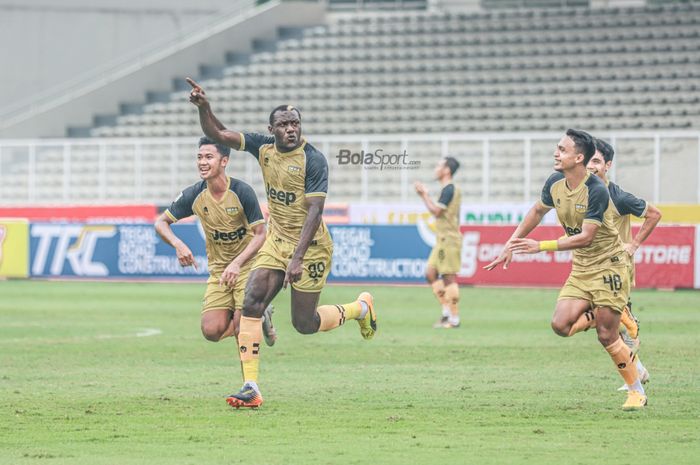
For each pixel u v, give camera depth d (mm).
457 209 46781
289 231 25812
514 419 23875
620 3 108250
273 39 110500
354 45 106750
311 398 26969
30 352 37250
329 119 100000
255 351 25375
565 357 36094
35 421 23484
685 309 55375
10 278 78562
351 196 84938
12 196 91688
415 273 71125
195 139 88438
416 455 19828
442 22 107500
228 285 25891
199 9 116125
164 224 27438
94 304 58375
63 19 116000
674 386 29094
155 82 106312
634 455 19844
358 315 28609
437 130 96875
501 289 69375
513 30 104625
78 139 104625
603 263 25266
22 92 115000
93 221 83625
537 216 25844
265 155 25438
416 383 29797
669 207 72750
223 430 22422
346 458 19531
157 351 37688
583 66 99562
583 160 24609
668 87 96062
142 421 23484
